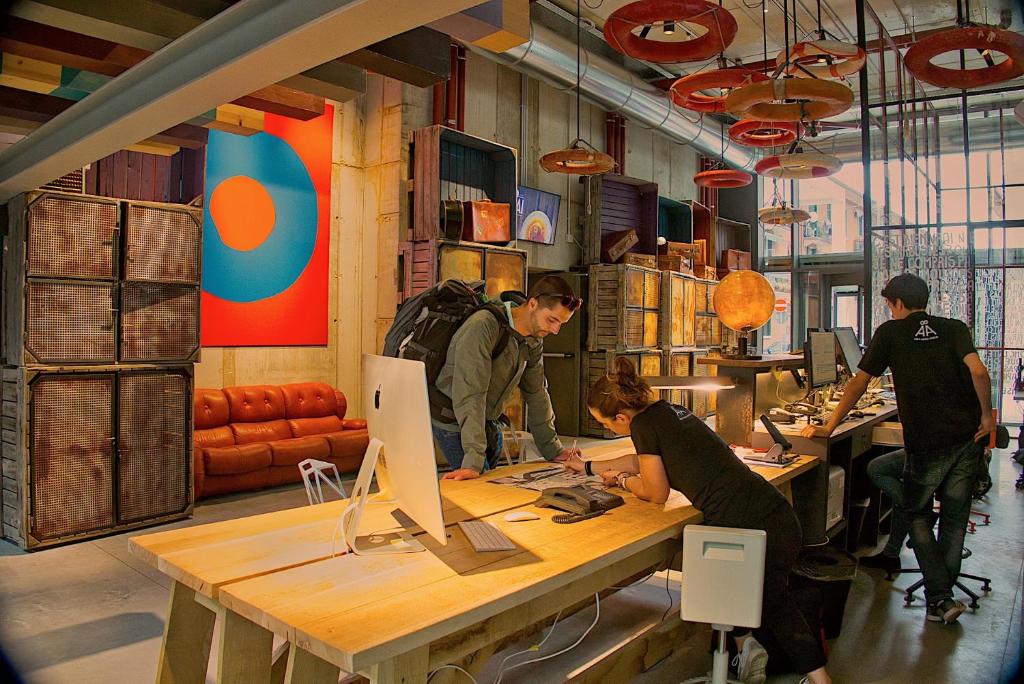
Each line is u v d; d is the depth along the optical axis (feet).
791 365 13.98
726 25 16.22
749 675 9.26
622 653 8.54
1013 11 28.30
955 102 38.24
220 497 19.48
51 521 14.93
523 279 26.71
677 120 34.04
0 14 7.64
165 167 17.95
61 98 11.29
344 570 6.07
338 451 21.74
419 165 24.58
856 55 17.48
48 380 14.87
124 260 15.88
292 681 5.36
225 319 22.03
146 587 12.69
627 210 36.17
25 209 14.39
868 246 23.08
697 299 38.11
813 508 12.09
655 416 8.43
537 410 10.75
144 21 7.61
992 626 11.58
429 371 9.91
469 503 8.38
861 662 10.19
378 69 9.03
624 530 7.39
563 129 33.47
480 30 7.38
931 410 11.76
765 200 47.24
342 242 25.11
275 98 11.45
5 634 10.66
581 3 29.25
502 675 9.59
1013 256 36.76
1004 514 19.11
